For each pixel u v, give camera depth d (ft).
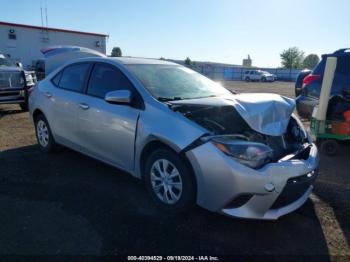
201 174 9.61
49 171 14.48
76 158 16.31
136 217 10.56
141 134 11.05
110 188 12.76
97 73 13.79
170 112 10.59
